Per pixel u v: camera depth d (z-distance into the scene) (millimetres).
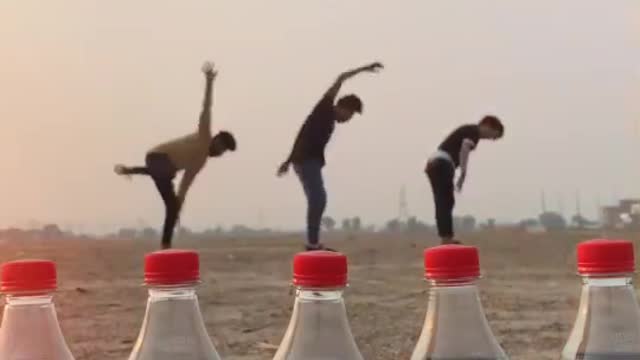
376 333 1744
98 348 1773
